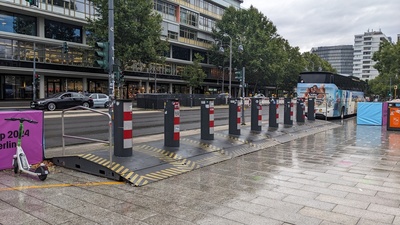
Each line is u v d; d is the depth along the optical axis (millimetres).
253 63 59438
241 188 5816
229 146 9758
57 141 11273
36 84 37781
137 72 52656
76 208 4656
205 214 4512
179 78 61812
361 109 20562
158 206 4824
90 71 44156
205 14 67438
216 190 5680
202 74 58250
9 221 4109
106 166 6359
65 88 43875
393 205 4977
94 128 15477
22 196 5113
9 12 35938
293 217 4434
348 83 29109
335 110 24938
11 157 6824
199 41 66500
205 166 7574
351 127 18828
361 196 5418
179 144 9117
